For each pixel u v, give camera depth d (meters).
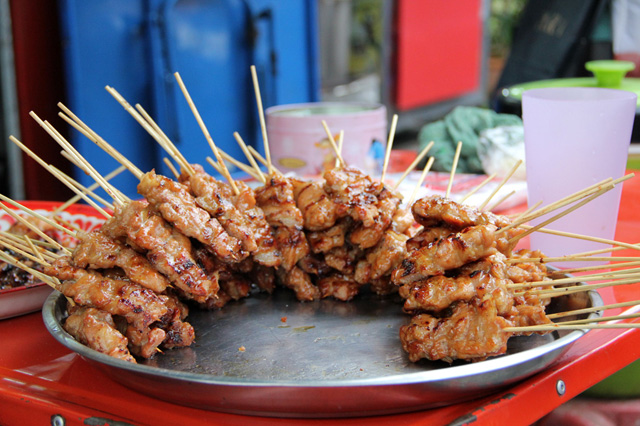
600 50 1.53
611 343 0.62
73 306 0.64
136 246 0.65
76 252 0.64
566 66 1.57
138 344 0.63
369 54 2.49
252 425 0.55
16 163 1.40
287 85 1.71
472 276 0.62
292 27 1.69
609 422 0.65
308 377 0.59
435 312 0.64
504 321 0.59
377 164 1.02
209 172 1.59
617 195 0.73
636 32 1.45
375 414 0.55
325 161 0.98
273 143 1.02
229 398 0.54
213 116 1.58
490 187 0.94
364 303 0.73
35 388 0.59
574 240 0.74
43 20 1.37
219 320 0.70
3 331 0.67
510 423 0.55
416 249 0.67
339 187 0.72
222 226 0.67
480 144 1.04
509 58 1.64
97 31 1.36
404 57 2.53
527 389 0.56
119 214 0.65
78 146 1.38
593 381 0.60
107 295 0.62
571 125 0.71
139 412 0.56
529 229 0.65
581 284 0.66
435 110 2.83
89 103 1.38
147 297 0.63
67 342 0.57
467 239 0.62
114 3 1.37
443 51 2.74
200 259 0.67
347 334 0.66
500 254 0.65
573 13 1.52
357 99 2.49
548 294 0.62
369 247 0.74
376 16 2.43
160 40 1.43
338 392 0.53
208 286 0.65
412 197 0.78
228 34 1.56
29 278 0.74
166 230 0.64
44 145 1.42
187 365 0.62
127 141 1.45
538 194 0.75
